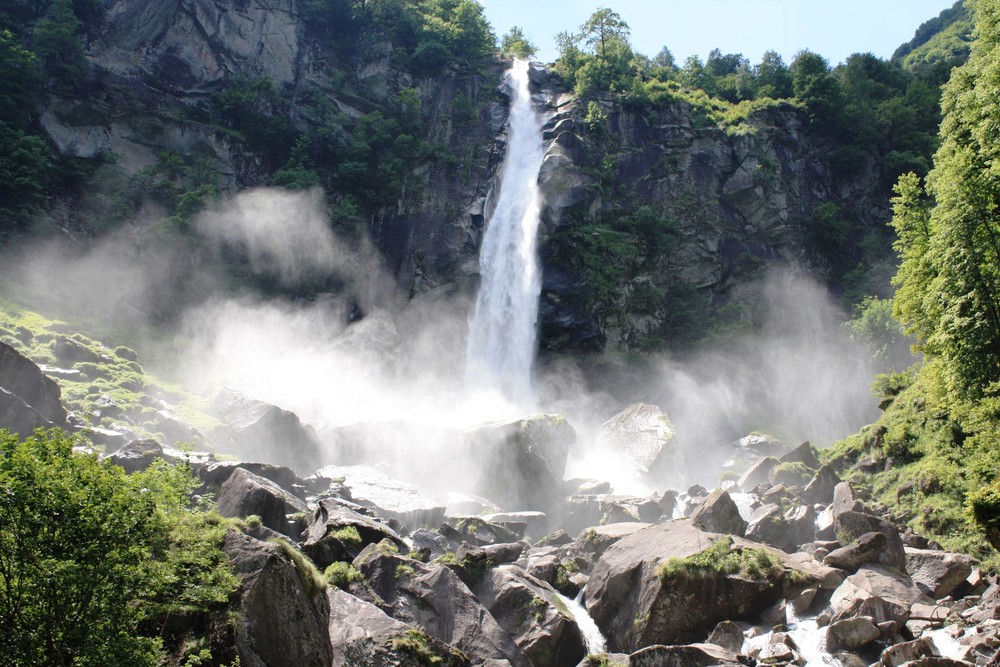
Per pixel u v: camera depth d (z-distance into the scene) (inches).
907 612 628.1
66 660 386.3
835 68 3624.5
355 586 644.1
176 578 453.1
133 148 2551.7
